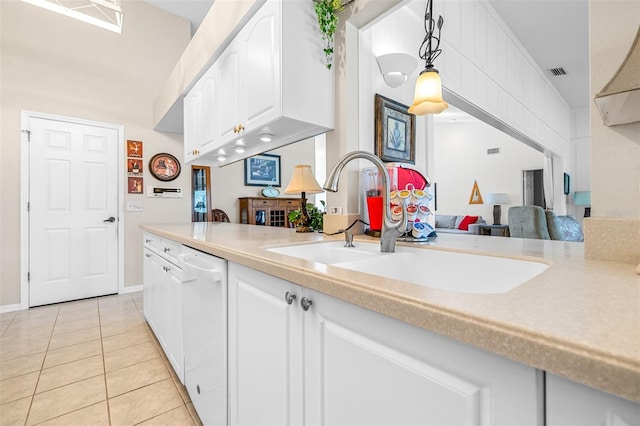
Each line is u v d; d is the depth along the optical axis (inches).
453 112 252.4
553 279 23.7
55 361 76.7
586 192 265.9
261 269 34.3
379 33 72.9
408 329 20.2
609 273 25.9
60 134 124.4
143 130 143.9
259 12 62.8
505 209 281.1
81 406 59.8
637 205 30.1
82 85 129.4
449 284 42.6
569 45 167.2
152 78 146.7
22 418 56.3
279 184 207.2
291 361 31.2
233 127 73.4
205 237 60.6
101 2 89.0
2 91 113.5
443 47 98.3
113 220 135.4
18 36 116.6
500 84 140.6
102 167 133.5
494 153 289.1
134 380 68.6
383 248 46.2
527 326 14.3
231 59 74.0
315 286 26.6
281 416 32.8
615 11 30.7
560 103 246.2
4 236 113.8
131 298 130.1
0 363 75.7
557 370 13.0
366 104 68.1
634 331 13.7
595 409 12.9
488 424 16.2
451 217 286.0
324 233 66.7
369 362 22.8
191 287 56.4
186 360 60.0
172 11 152.2
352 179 63.4
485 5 127.6
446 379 18.1
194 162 107.2
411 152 80.7
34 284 118.6
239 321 41.1
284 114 55.9
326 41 63.2
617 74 28.7
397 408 20.9
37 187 119.6
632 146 30.0
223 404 44.9
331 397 26.5
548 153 233.6
